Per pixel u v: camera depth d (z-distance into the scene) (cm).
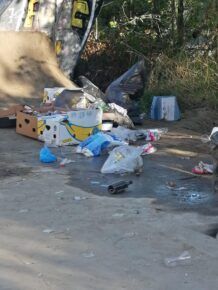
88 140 921
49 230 696
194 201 761
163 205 750
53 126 944
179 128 1092
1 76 1208
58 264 622
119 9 1551
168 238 681
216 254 645
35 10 1280
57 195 772
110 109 1030
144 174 844
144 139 996
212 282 582
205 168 850
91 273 601
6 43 1246
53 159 882
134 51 1473
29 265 620
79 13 1334
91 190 788
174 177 834
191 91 1265
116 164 843
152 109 1145
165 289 567
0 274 599
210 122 1151
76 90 1059
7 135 996
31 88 1211
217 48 1359
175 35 1450
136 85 1133
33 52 1265
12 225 707
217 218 718
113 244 672
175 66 1325
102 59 1519
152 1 1511
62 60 1327
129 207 743
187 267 614
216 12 1363
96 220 714
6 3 1249
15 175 833
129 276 595
